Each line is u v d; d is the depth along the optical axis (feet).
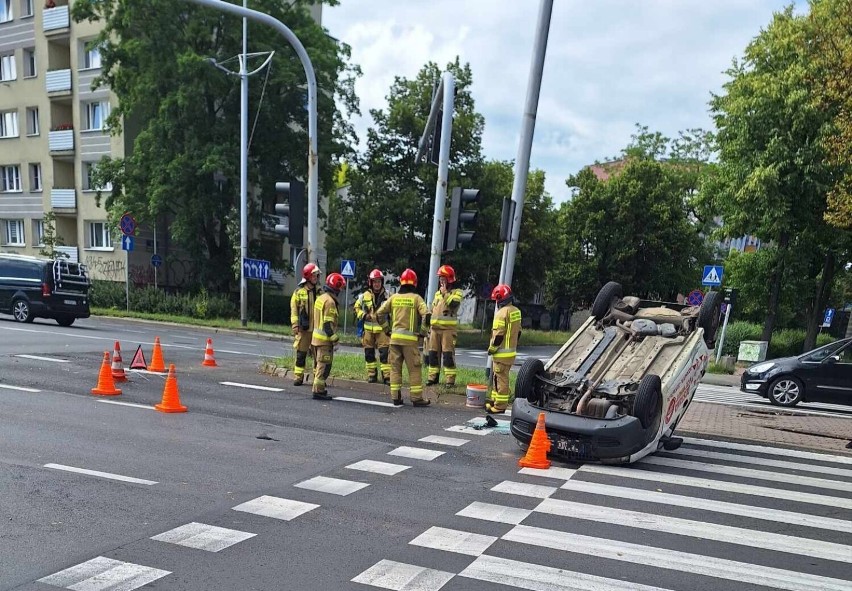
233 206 94.68
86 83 104.68
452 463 21.99
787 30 67.82
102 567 12.87
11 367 35.96
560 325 159.94
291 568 13.20
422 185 96.94
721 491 20.34
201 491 17.74
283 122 95.71
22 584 12.02
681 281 132.87
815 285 81.00
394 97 97.66
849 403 41.11
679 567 14.21
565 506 17.98
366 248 91.97
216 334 76.13
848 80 49.11
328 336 32.48
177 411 27.66
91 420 25.16
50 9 105.91
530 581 13.07
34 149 110.93
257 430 25.17
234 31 88.79
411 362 32.07
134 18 85.51
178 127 88.53
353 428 26.58
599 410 22.85
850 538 16.66
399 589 12.44
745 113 68.85
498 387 31.24
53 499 16.56
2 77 113.60
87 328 65.00
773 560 14.92
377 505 17.35
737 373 66.39
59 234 110.42
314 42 93.66
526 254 107.55
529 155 33.63
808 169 64.75
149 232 104.78
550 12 32.58
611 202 134.31
